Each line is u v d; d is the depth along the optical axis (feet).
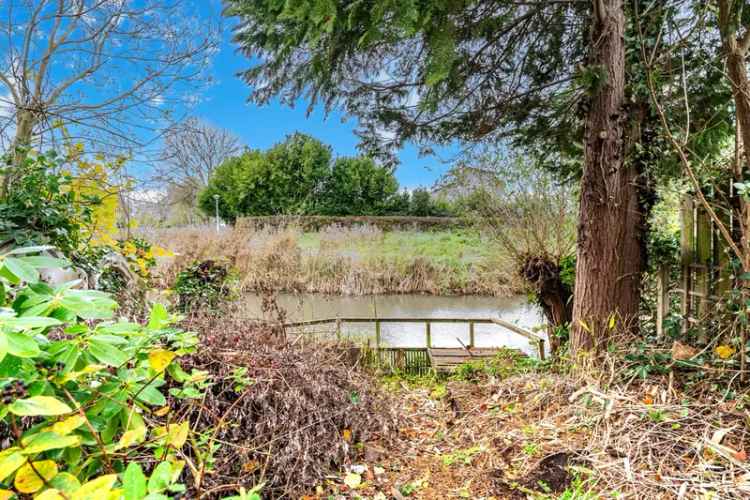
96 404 3.05
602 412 7.34
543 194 16.37
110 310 2.91
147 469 4.43
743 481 5.32
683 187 9.85
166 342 4.52
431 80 8.11
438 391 11.79
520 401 9.32
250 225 38.93
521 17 11.49
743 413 6.43
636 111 9.96
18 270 2.48
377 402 9.00
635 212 10.26
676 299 10.22
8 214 7.89
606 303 10.17
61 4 10.63
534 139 14.55
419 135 14.76
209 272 13.09
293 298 28.09
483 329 21.95
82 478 3.01
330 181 54.34
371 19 7.55
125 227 12.89
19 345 2.17
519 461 7.00
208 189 53.16
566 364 10.41
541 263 15.33
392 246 34.42
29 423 3.59
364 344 14.70
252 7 9.23
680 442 6.25
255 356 6.95
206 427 5.69
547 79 13.60
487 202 17.72
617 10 9.73
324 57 10.00
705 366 7.45
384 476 7.15
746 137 7.39
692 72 9.82
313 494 6.36
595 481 5.88
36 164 8.64
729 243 7.56
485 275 28.43
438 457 7.79
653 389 7.59
